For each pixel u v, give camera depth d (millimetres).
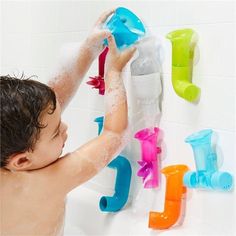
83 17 1322
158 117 1098
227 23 922
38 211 1002
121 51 1056
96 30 1096
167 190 1028
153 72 1077
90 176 1026
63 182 990
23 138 869
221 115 949
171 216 1023
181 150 1044
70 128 1431
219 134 955
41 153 922
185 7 1008
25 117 863
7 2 1623
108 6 1235
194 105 1002
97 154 1022
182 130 1037
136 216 1154
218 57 944
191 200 1027
